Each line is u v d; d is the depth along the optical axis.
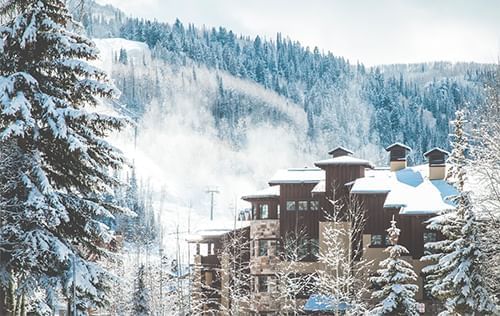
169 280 51.34
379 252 50.19
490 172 30.78
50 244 21.75
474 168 31.28
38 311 24.69
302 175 57.84
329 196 54.84
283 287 46.94
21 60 22.70
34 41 21.91
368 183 52.75
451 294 34.31
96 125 23.19
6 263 21.84
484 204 32.81
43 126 22.55
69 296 22.14
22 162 21.77
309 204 56.09
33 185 21.44
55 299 22.69
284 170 59.47
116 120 22.83
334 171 55.25
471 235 33.62
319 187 55.59
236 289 49.66
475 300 33.50
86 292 22.39
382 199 51.66
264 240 57.03
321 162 55.12
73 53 22.91
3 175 21.41
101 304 23.20
